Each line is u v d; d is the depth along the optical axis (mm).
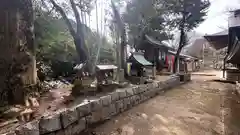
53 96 4770
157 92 8344
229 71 13438
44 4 7371
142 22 11852
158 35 16812
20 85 3656
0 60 3459
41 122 2723
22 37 3805
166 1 11781
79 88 5020
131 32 12055
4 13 3529
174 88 10250
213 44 13469
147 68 9023
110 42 9469
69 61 9000
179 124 4289
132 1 11898
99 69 5535
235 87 10102
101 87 5445
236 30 8180
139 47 14562
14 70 3611
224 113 5238
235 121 4492
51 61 8281
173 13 14219
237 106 6086
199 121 4508
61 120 3102
